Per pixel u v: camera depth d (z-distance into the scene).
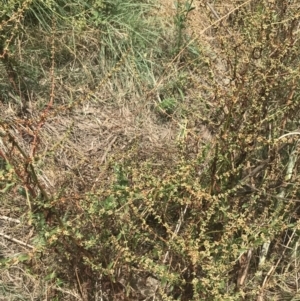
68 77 3.37
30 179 2.32
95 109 3.28
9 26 3.08
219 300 2.28
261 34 2.58
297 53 2.77
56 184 2.86
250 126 2.56
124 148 3.11
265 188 2.70
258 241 2.44
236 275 2.67
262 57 2.74
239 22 3.22
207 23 3.60
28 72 3.27
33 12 3.33
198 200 2.46
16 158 2.55
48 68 3.39
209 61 2.78
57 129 3.16
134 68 3.35
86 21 3.49
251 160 2.83
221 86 3.04
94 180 2.86
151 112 3.32
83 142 3.15
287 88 2.79
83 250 2.42
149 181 2.44
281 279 2.59
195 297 2.32
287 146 2.92
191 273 2.48
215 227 2.58
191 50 3.48
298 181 2.64
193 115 3.18
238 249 2.44
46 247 2.44
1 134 2.22
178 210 2.70
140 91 3.37
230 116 2.51
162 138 3.20
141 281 2.64
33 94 3.26
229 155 2.58
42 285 2.62
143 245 2.67
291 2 2.85
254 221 2.65
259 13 2.74
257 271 2.59
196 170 2.67
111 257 2.55
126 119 3.27
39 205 2.29
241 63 2.73
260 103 2.56
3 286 2.64
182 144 2.68
